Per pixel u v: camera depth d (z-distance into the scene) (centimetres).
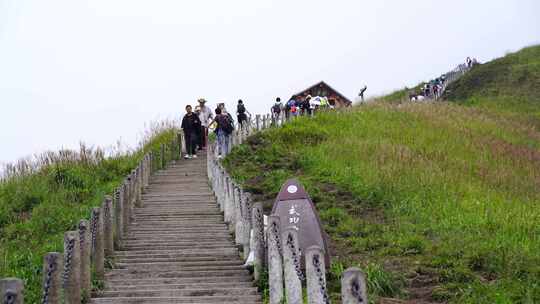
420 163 2442
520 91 5750
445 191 2133
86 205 2141
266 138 3005
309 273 944
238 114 3222
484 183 2336
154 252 1585
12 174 2409
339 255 1611
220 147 2717
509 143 3225
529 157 2934
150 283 1364
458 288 1366
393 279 1388
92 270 1367
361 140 2845
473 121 3731
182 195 2233
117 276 1411
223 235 1728
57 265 1065
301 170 2497
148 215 1959
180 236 1725
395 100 5025
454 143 2967
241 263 1484
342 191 2180
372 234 1770
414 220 1903
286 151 2770
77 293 1186
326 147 2725
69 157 2638
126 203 1773
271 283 1159
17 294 831
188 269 1448
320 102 3947
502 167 2614
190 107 3016
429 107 3938
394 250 1617
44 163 2547
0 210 2075
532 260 1536
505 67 6391
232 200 1770
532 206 2078
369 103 4041
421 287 1403
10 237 1869
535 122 4447
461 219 1878
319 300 937
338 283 1375
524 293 1329
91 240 1378
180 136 3167
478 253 1548
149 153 2620
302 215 1436
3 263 1544
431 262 1525
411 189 2144
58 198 2214
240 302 1222
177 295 1286
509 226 1806
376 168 2344
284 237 1086
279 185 2241
